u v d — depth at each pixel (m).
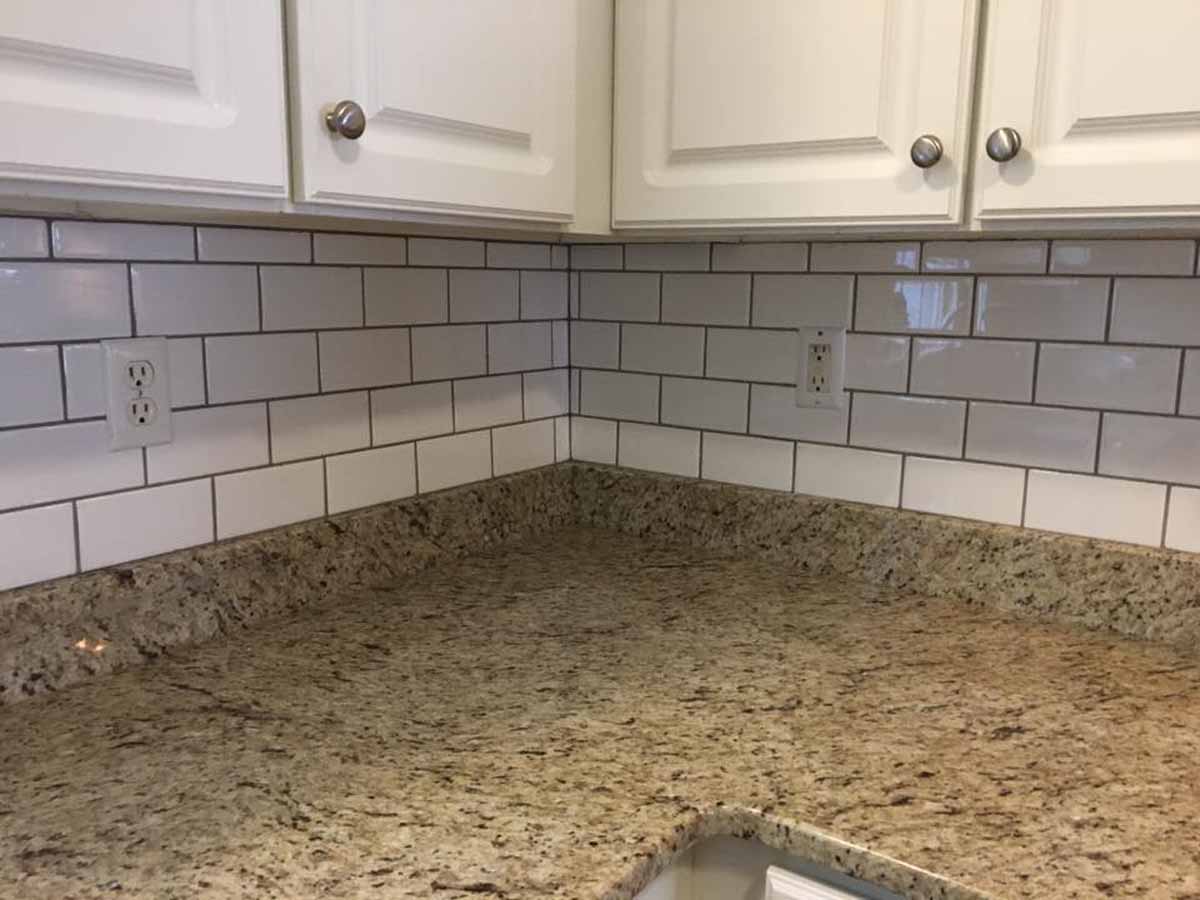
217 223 1.10
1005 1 0.91
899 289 1.32
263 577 1.20
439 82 0.96
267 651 1.11
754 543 1.47
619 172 1.20
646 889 0.79
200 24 0.76
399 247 1.34
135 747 0.88
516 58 1.04
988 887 0.68
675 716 0.95
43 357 0.99
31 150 0.67
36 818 0.76
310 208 0.88
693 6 1.11
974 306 1.26
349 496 1.32
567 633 1.17
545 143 1.10
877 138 1.01
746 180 1.10
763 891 0.82
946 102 0.96
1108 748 0.89
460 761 0.86
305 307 1.23
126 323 1.05
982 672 1.07
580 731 0.92
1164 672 1.07
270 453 1.21
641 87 1.17
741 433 1.48
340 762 0.86
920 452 1.33
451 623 1.20
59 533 1.02
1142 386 1.16
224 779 0.83
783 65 1.06
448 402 1.44
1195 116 0.85
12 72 0.66
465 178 1.00
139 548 1.09
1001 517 1.28
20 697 0.98
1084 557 1.20
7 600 0.97
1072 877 0.69
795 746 0.89
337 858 0.71
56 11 0.68
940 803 0.79
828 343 1.38
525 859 0.71
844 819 0.76
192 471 1.13
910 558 1.33
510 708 0.96
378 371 1.33
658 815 0.77
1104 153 0.89
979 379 1.27
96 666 1.04
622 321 1.58
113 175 0.72
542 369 1.60
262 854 0.72
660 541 1.57
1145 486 1.18
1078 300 1.19
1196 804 0.79
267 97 0.81
